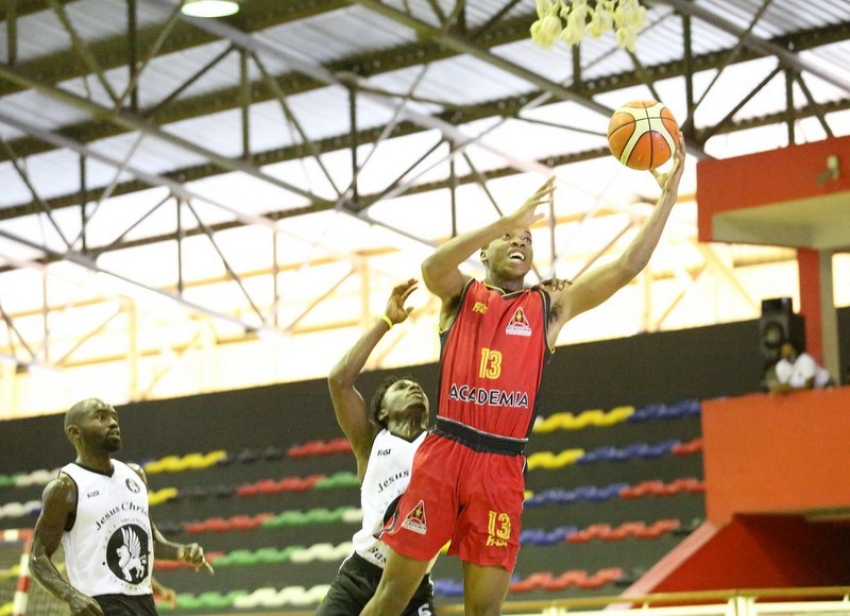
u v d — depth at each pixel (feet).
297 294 102.78
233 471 73.05
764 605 36.42
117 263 102.17
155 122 81.10
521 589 54.29
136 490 26.86
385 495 26.00
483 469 18.65
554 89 70.79
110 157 86.63
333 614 26.53
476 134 81.61
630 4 21.99
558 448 64.54
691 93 69.46
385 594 18.93
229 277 103.81
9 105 80.84
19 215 94.48
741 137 79.10
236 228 95.61
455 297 19.21
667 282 92.48
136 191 90.63
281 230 93.35
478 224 92.38
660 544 54.29
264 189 89.30
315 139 83.25
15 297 109.91
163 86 77.51
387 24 70.44
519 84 75.77
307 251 98.02
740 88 74.38
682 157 20.17
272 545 65.92
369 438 25.86
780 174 51.98
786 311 50.26
